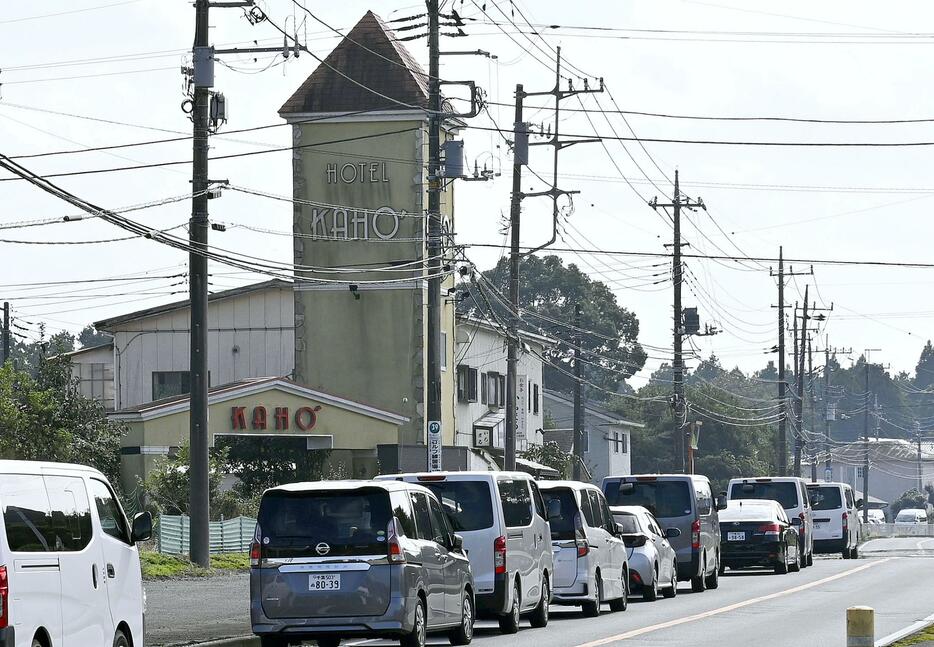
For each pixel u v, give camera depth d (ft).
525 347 389.60
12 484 100.73
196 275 263.70
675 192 532.73
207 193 260.01
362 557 142.00
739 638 169.17
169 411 392.68
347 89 464.24
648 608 224.53
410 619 142.92
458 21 315.17
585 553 203.41
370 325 464.65
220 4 261.44
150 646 151.64
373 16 476.95
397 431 428.56
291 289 497.46
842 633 175.42
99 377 526.57
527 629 186.70
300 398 416.67
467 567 166.09
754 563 315.17
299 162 467.11
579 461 553.23
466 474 177.68
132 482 388.16
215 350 499.92
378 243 463.01
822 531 407.64
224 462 375.45
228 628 174.60
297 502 144.25
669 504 268.62
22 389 315.99
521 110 405.18
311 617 141.90
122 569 118.62
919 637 163.53
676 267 533.96
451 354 491.72
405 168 461.78
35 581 100.53
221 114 261.44
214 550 315.37
